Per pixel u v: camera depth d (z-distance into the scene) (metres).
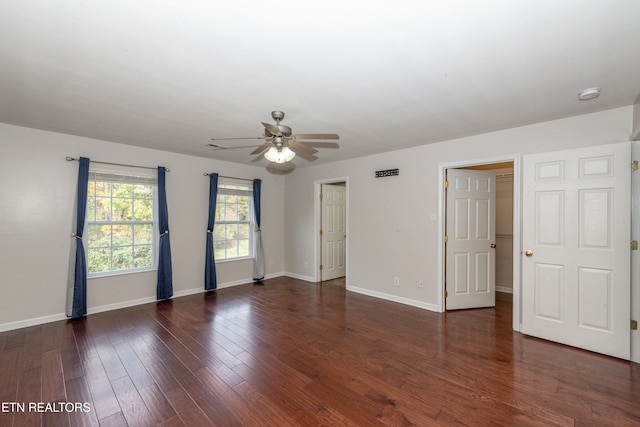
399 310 4.11
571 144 3.04
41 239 3.60
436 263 4.07
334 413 1.97
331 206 6.08
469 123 3.25
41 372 2.47
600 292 2.81
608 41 1.74
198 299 4.63
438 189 4.05
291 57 1.94
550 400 2.10
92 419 1.91
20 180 3.47
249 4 1.44
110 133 3.69
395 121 3.19
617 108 2.79
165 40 1.74
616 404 2.05
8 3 1.42
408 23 1.58
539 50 1.84
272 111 2.88
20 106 2.79
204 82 2.29
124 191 4.34
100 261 4.11
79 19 1.55
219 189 5.32
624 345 2.70
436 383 2.32
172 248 4.75
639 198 2.66
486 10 1.48
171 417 1.93
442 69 2.09
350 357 2.74
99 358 2.71
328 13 1.50
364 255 4.96
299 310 4.10
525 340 3.12
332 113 2.95
